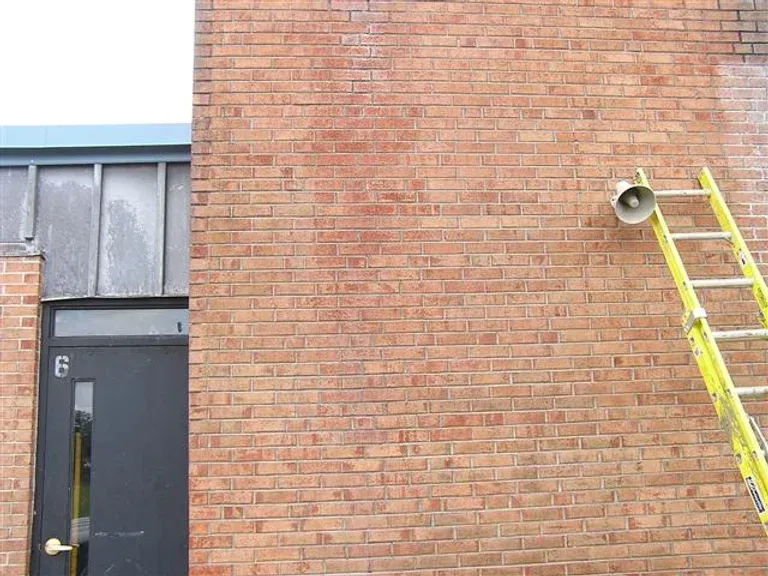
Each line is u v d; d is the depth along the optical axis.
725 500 4.22
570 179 4.50
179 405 4.91
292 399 4.15
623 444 4.24
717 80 4.71
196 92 4.41
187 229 5.05
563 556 4.11
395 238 4.35
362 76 4.50
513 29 4.63
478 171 4.45
